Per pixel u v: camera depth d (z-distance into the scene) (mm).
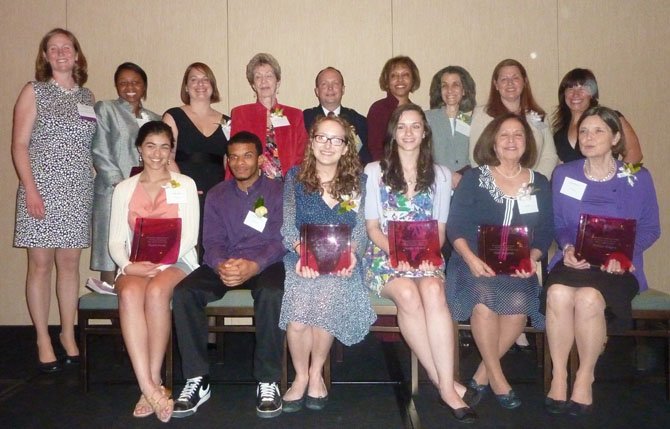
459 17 4637
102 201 3686
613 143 2863
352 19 4656
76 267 3561
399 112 2834
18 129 3342
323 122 2758
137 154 3744
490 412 2760
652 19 4602
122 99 3785
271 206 3037
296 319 2676
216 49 4668
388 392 3074
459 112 3826
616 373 3385
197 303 2795
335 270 2689
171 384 2912
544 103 4652
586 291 2646
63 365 3588
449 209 2961
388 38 4660
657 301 2824
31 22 4637
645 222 2945
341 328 2713
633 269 2748
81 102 3492
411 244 2748
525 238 2744
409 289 2666
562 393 2705
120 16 4648
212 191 3076
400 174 2854
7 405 2924
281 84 4691
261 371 2768
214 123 3727
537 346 3449
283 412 2799
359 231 2826
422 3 4637
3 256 4715
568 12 4613
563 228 2963
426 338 2703
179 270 2932
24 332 4523
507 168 2920
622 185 2900
